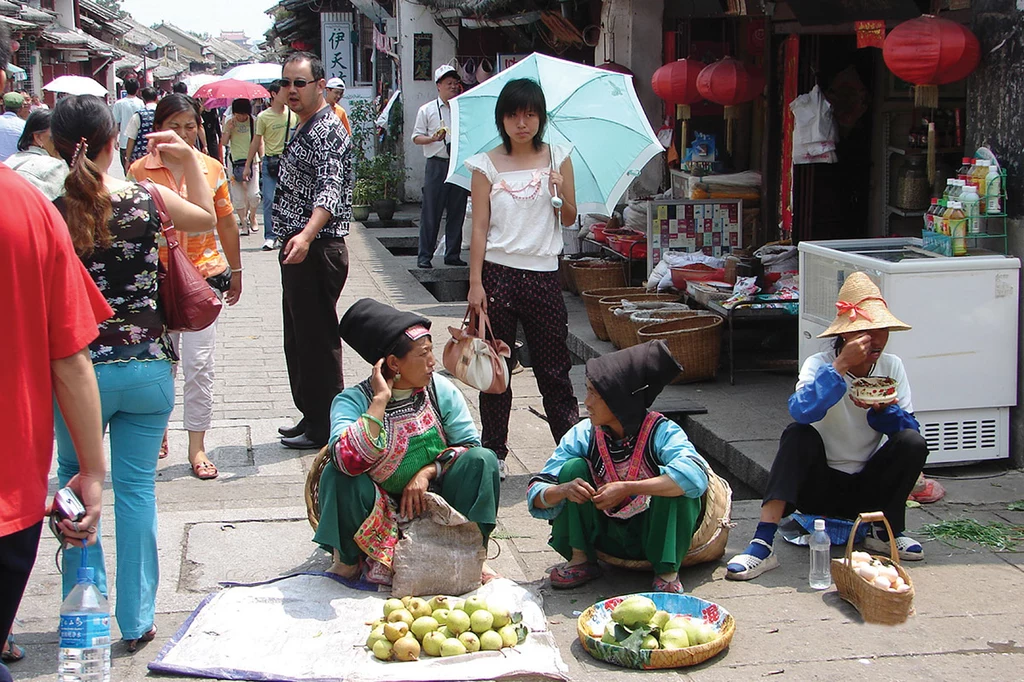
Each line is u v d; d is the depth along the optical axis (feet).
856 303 14.60
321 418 19.80
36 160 12.78
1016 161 17.92
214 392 24.17
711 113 32.07
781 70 28.53
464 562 13.58
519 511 17.29
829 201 28.35
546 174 17.83
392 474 13.84
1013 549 15.38
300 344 19.38
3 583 8.54
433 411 14.17
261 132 42.14
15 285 8.41
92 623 10.00
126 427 12.20
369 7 66.03
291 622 12.85
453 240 40.37
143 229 11.85
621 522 14.24
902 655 12.42
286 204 19.06
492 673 11.67
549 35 39.34
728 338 25.86
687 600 13.19
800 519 15.53
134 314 11.89
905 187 26.23
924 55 18.29
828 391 14.28
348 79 83.30
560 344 18.31
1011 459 18.62
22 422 8.51
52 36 78.79
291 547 15.40
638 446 13.96
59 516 9.20
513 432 21.91
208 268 17.78
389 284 36.96
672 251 29.71
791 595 14.08
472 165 17.84
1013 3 17.72
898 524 14.97
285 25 92.32
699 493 13.51
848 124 27.91
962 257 17.97
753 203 30.14
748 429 20.67
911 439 14.65
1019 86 17.75
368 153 59.52
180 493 17.67
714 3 29.17
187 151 13.80
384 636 12.15
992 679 11.87
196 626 12.75
